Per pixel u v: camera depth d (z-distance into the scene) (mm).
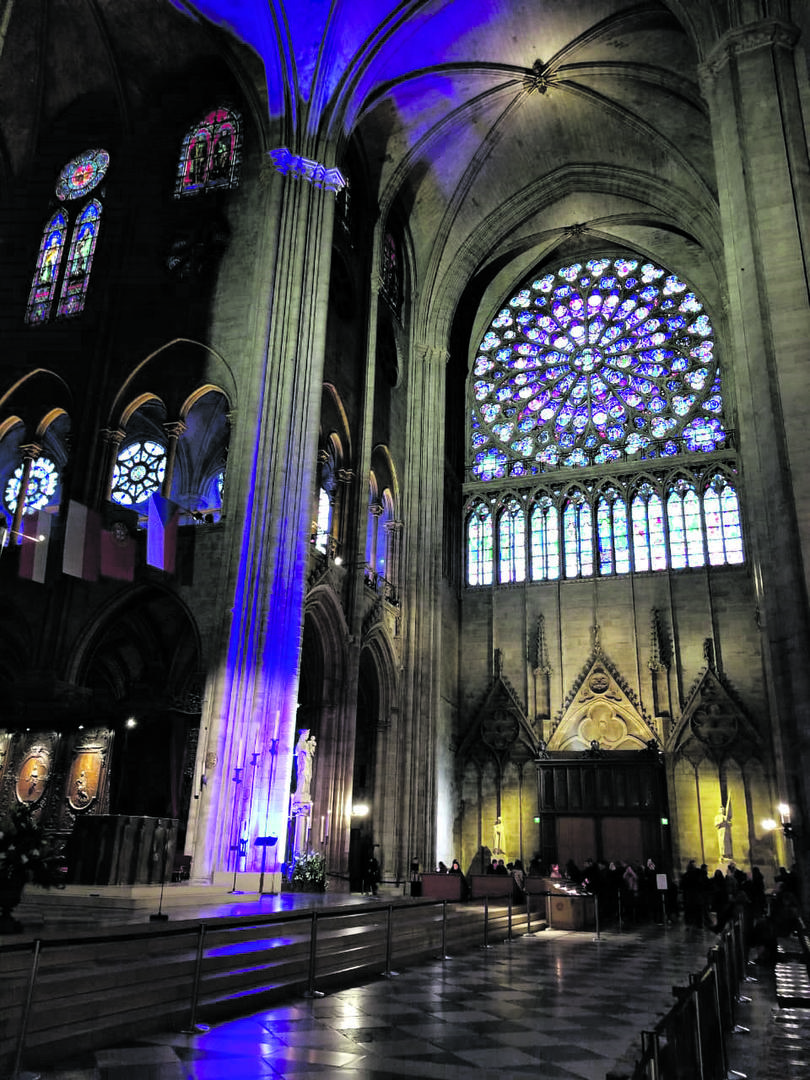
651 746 33594
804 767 17141
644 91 32906
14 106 33156
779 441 19094
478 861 35156
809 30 23156
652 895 27453
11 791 24781
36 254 32062
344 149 29938
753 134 21688
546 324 42875
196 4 29156
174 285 28875
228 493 25125
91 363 28297
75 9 31125
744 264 20953
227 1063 7262
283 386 25828
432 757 32625
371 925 14812
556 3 29891
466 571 40031
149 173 31250
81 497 26516
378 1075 6957
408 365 37250
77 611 25562
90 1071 6910
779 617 18250
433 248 38375
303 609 25172
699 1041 6078
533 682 36812
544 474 39938
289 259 27250
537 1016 9672
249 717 22625
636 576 36688
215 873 20672
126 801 25688
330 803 26797
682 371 39438
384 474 34125
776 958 15695
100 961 9484
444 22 30234
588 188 38188
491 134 35938
